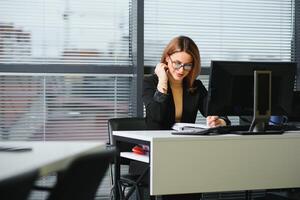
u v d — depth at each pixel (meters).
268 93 2.90
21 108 4.34
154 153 2.54
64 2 4.43
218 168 2.67
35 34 4.36
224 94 2.88
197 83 3.50
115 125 3.55
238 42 4.89
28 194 0.72
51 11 4.39
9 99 4.31
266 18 4.96
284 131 3.04
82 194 0.88
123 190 3.29
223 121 3.14
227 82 2.88
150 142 2.56
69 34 4.45
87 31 4.49
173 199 3.04
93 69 4.46
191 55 3.32
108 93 4.56
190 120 3.41
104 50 4.53
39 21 4.37
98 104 4.53
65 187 0.82
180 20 4.72
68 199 0.84
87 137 4.50
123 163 3.36
